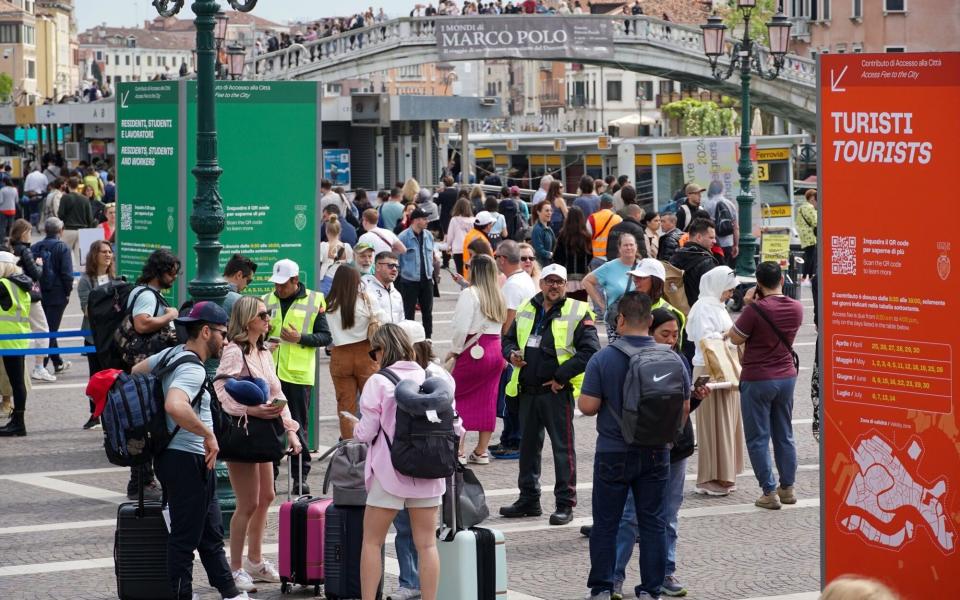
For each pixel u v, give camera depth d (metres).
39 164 88.00
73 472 18.41
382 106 67.75
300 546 12.90
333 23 78.69
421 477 11.55
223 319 12.08
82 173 68.62
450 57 72.50
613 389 12.27
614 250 23.81
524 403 15.68
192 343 12.07
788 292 31.36
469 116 69.94
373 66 73.50
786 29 38.97
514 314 19.14
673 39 78.69
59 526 15.60
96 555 14.42
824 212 10.32
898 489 10.21
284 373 16.59
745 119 39.03
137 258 19.19
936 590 10.10
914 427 10.09
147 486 16.88
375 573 11.85
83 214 41.19
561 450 15.50
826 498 10.59
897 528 10.25
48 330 26.38
